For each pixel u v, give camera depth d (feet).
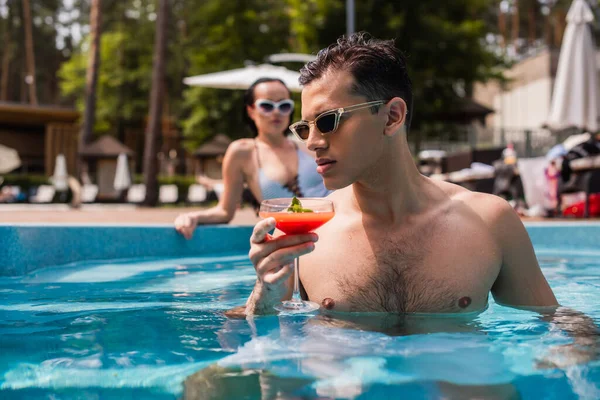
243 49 80.84
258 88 12.83
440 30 65.51
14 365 4.35
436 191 6.20
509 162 27.53
